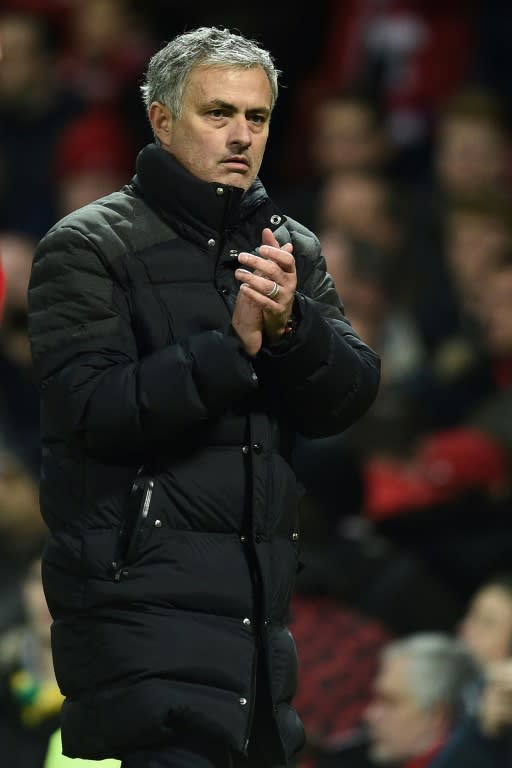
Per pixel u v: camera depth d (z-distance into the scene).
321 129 33.84
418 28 36.41
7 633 22.34
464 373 27.44
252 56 11.50
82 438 11.30
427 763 19.45
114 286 11.55
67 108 36.75
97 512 11.37
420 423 26.81
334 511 23.78
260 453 11.41
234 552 11.33
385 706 19.80
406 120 35.44
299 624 20.89
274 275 11.10
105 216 11.62
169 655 11.08
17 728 21.17
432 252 31.09
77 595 11.33
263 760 11.75
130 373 11.18
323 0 38.12
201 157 11.49
